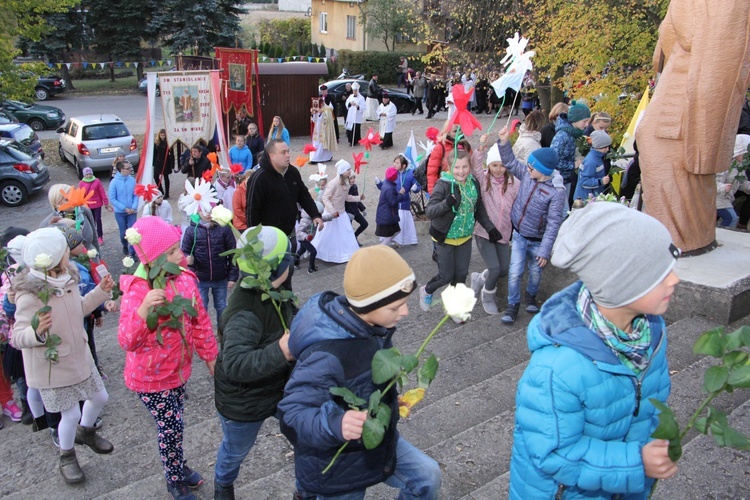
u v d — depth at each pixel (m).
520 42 5.45
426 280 8.20
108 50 35.53
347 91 24.55
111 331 7.68
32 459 4.89
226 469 3.38
